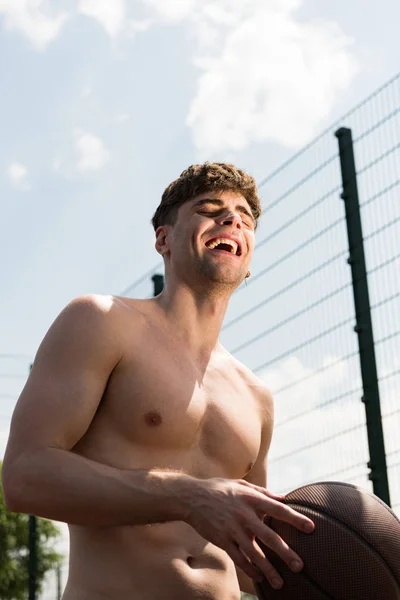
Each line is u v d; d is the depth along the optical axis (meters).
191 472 2.43
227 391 2.59
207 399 2.51
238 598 2.45
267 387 2.78
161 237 2.71
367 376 4.71
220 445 2.49
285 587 2.17
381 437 4.61
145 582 2.30
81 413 2.30
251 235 2.68
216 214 2.64
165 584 2.30
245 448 2.54
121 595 2.29
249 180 2.73
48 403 2.29
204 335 2.63
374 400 4.67
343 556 2.14
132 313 2.51
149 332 2.51
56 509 2.21
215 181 2.64
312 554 2.15
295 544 2.16
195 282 2.60
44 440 2.26
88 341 2.37
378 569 2.15
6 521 23.89
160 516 2.19
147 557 2.32
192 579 2.32
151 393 2.40
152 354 2.46
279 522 2.21
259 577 2.20
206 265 2.57
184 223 2.63
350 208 4.97
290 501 2.26
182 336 2.58
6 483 2.27
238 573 2.73
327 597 2.14
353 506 2.22
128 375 2.41
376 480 4.57
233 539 2.12
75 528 2.42
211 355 2.65
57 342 2.37
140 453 2.39
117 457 2.37
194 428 2.45
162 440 2.40
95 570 2.34
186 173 2.70
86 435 2.40
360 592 2.13
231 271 2.59
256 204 2.77
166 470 2.39
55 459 2.22
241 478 2.57
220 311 2.65
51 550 8.03
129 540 2.33
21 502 2.23
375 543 2.17
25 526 24.12
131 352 2.43
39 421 2.27
